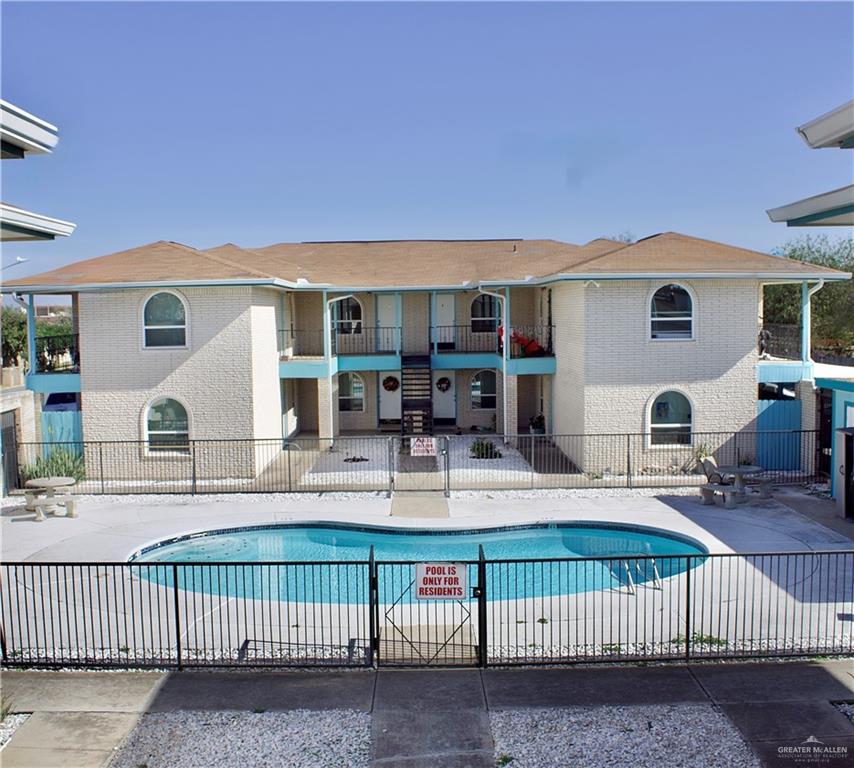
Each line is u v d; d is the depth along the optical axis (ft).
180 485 65.77
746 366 67.82
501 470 69.87
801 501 57.47
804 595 38.81
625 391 67.77
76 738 25.58
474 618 36.99
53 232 24.64
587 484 63.72
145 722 26.66
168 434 69.82
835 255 144.77
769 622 32.81
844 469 52.49
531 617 37.06
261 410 71.56
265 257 90.02
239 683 29.50
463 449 80.79
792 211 25.79
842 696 27.76
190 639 34.37
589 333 67.31
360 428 94.73
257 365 70.54
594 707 27.25
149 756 24.53
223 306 68.69
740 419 68.03
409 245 104.06
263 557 50.29
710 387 67.82
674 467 68.23
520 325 92.79
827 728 25.62
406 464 73.46
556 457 75.36
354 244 104.78
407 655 31.94
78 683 29.55
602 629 32.30
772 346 78.74
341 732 25.82
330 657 31.96
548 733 25.58
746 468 57.77
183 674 30.30
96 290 68.03
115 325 69.15
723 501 57.67
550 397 83.82
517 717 26.66
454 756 24.32
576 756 24.20
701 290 67.10
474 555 49.90
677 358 67.62
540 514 55.16
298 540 53.88
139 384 69.31
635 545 51.49
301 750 24.79
